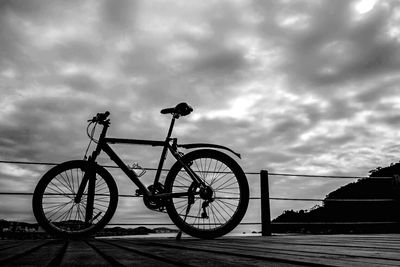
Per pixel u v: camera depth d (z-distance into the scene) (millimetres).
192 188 2846
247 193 2893
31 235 2652
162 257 1071
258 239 2582
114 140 2914
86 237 2779
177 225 2803
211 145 2988
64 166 2811
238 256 1126
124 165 2896
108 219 2811
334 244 1749
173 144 2947
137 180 2865
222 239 2645
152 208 2820
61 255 1189
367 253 1188
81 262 960
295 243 1893
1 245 1778
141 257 1113
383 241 2043
